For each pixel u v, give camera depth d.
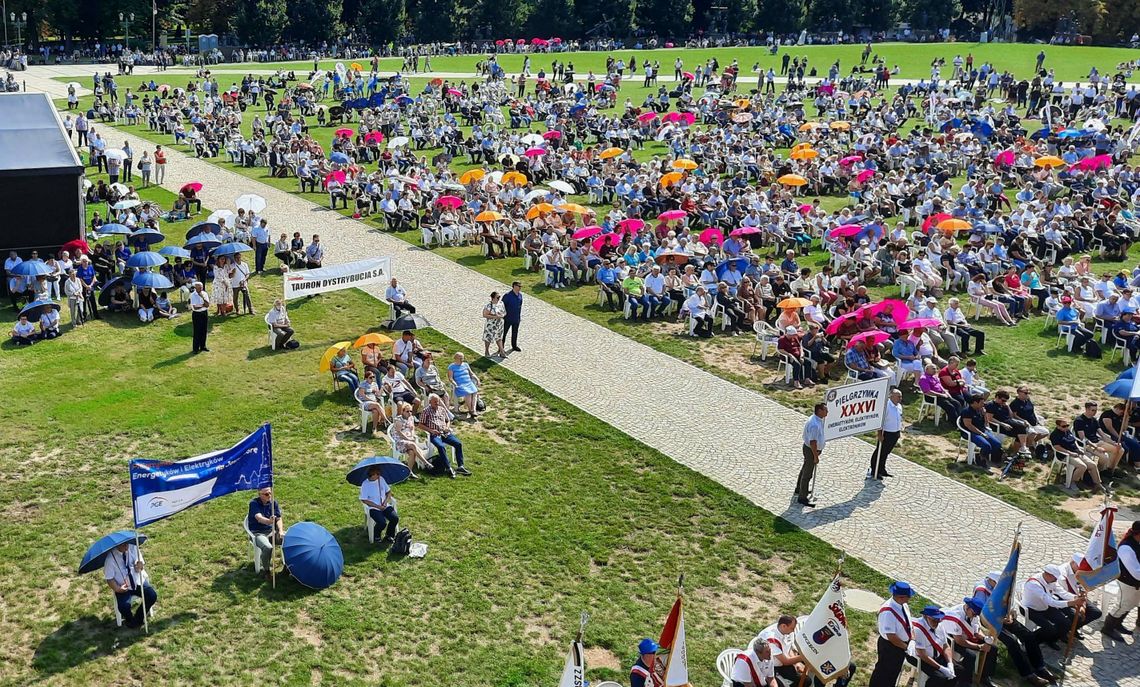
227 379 29.91
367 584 20.11
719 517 23.12
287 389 29.30
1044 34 134.75
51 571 20.27
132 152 61.72
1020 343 34.03
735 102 76.88
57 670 17.44
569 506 23.39
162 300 35.00
